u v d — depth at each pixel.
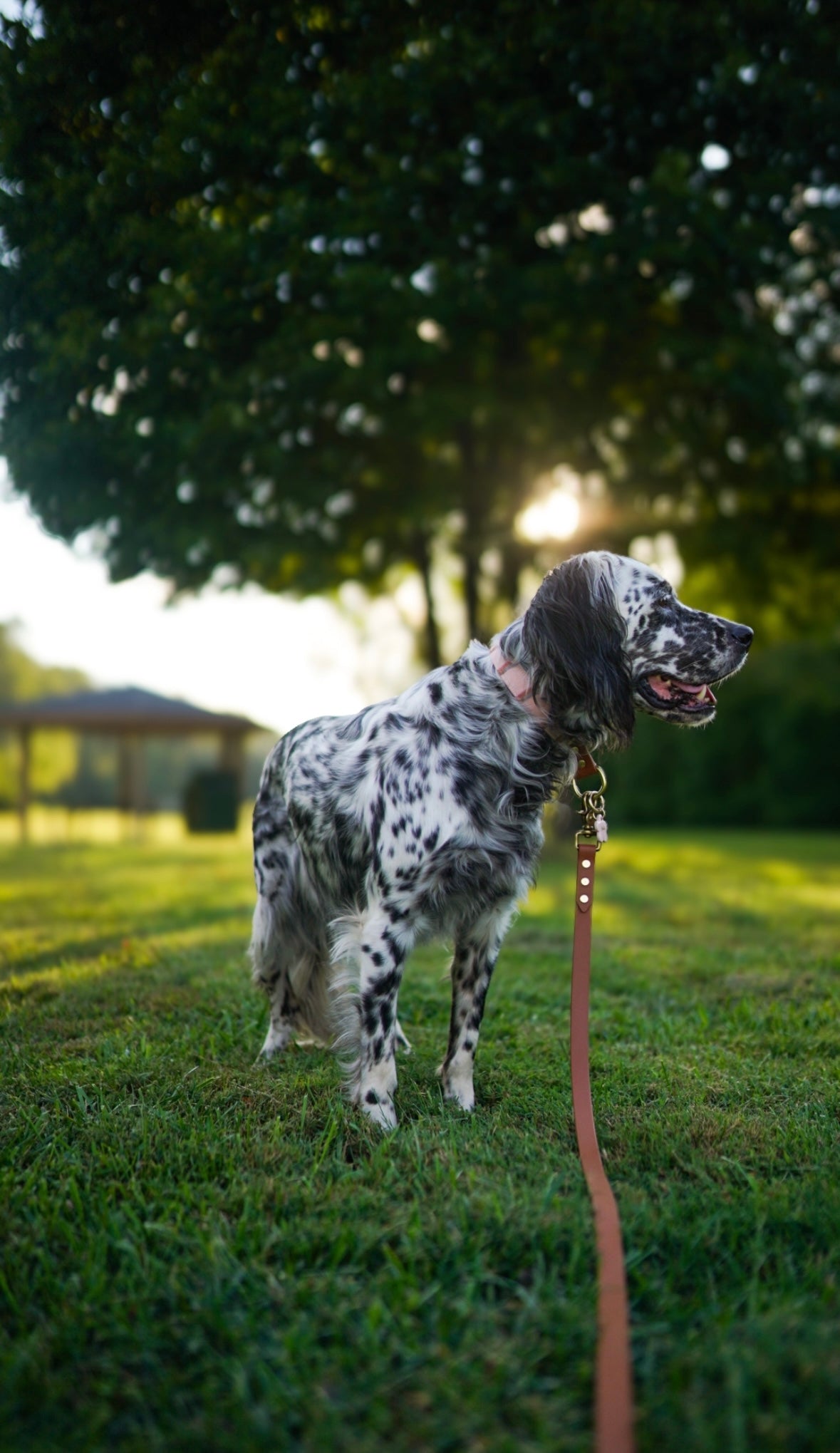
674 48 4.88
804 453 9.66
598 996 4.22
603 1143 2.54
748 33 4.88
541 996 4.19
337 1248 1.95
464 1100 2.86
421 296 6.73
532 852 2.83
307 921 3.39
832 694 17.17
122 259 4.36
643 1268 1.93
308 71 4.61
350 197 5.29
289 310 5.57
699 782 23.17
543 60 4.83
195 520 7.46
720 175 6.11
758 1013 3.90
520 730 2.74
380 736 2.93
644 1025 3.69
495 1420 1.51
